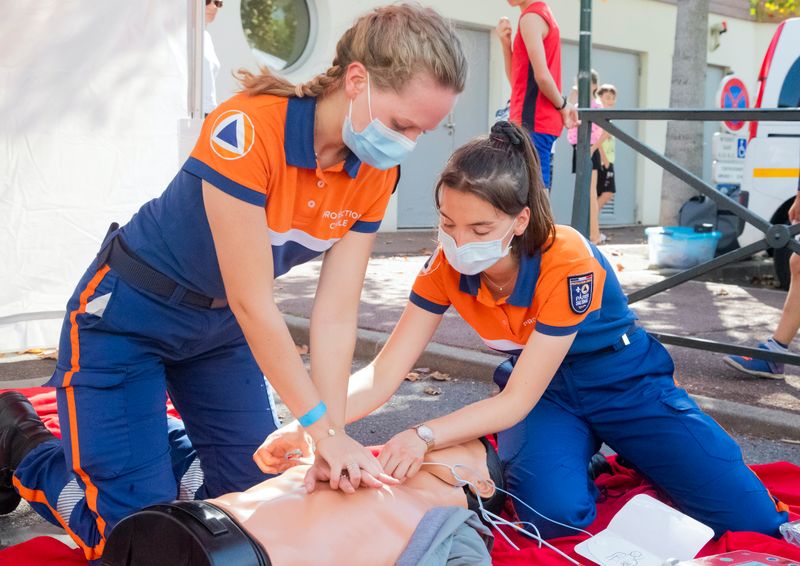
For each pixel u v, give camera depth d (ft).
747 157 23.50
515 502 8.09
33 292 14.19
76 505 7.25
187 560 5.31
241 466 8.09
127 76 14.24
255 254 6.32
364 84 5.97
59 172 14.02
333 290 7.28
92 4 13.80
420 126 6.08
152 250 6.80
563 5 40.57
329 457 6.36
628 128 45.29
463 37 6.27
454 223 7.19
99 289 6.94
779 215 23.20
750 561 6.63
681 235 23.82
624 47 43.78
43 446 7.95
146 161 14.57
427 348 14.99
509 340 8.22
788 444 11.31
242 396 8.07
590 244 8.29
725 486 7.93
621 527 7.48
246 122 6.10
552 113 17.21
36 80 13.64
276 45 31.42
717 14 48.49
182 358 7.51
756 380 13.56
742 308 19.63
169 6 14.25
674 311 19.20
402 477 6.91
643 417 8.18
